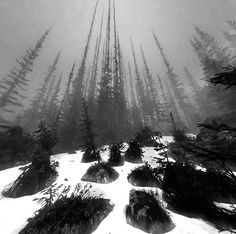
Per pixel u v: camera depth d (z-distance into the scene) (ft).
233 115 53.36
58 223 11.56
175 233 11.66
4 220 13.35
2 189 19.97
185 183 15.24
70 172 24.97
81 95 100.22
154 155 34.06
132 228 12.25
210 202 13.99
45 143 34.86
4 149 38.52
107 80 92.79
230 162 23.27
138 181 20.06
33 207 15.26
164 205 15.40
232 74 9.62
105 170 22.30
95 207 13.98
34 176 19.71
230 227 11.90
